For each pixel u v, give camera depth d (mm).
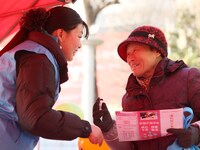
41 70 2736
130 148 3193
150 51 3062
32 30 2996
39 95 2680
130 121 2893
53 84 2783
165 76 3064
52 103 2750
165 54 3086
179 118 2809
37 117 2629
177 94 3002
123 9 12492
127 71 11469
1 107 2801
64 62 2926
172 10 12773
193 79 3014
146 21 12555
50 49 2879
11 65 2824
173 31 12438
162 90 3033
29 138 2938
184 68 3098
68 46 3037
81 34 3105
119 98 11312
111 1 9727
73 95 11078
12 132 2842
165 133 2871
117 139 3217
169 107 2992
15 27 4309
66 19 2998
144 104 3088
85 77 8664
